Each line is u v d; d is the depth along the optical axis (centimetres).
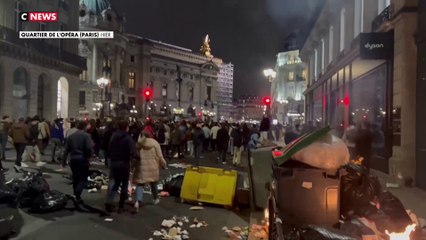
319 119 3028
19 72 3002
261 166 875
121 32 9769
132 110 8338
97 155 1917
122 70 10256
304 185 574
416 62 1171
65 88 3856
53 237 684
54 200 862
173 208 927
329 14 2589
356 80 1766
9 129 1653
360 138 1179
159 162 949
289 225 578
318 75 3133
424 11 1108
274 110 8438
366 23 1738
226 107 16175
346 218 566
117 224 780
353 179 581
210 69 14375
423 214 766
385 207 564
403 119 1180
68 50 3934
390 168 1230
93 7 9119
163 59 12569
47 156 1975
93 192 1096
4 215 694
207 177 968
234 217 854
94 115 7731
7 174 1317
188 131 2183
